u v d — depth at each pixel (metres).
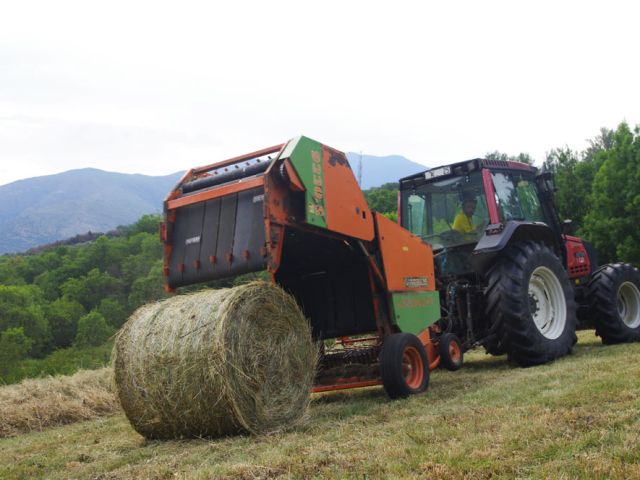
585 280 8.02
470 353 8.82
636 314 7.95
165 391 4.07
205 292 4.35
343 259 5.69
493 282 6.37
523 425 3.42
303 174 4.63
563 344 6.53
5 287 43.38
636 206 18.23
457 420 3.79
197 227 4.88
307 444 3.56
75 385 7.15
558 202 20.69
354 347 6.31
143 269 50.41
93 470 3.58
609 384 4.36
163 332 4.15
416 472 2.78
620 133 19.08
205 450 3.72
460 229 7.18
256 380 4.06
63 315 44.06
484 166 7.02
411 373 5.34
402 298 5.66
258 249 4.49
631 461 2.67
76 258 60.47
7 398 6.55
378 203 28.53
